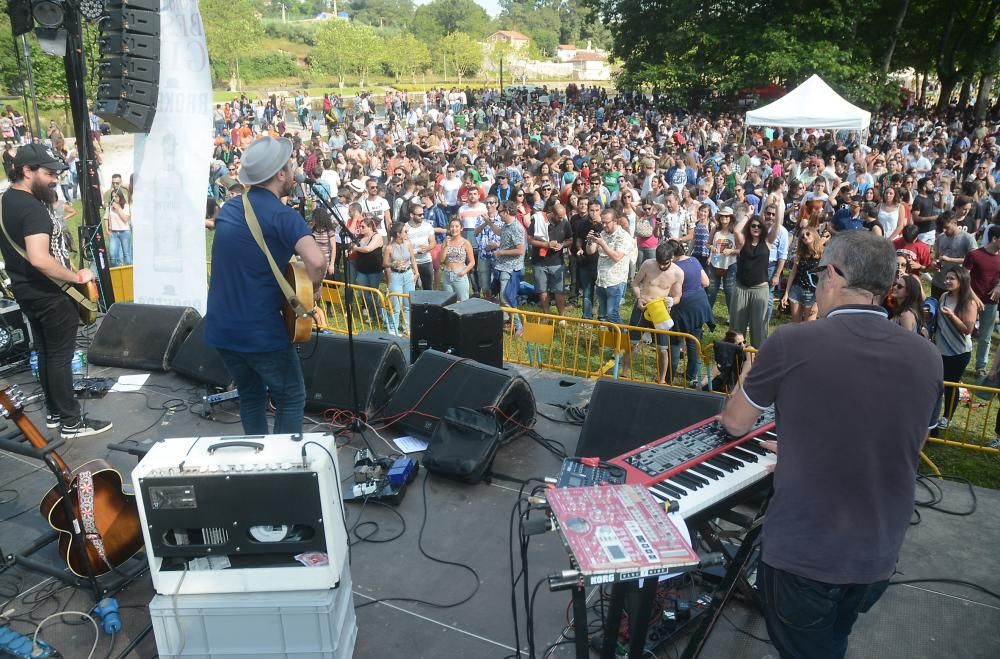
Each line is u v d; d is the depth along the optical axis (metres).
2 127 25.38
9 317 6.71
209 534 3.09
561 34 136.62
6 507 4.68
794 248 10.59
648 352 8.50
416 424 5.50
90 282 5.33
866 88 31.91
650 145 22.38
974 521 4.59
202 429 5.73
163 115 7.24
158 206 7.46
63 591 3.92
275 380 4.09
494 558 4.18
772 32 31.73
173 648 3.22
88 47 15.77
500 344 6.39
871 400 2.25
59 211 12.63
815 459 2.31
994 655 3.50
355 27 69.19
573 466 3.07
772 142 22.44
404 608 3.79
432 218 12.06
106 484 3.91
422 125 32.56
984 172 14.72
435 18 110.62
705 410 4.70
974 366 8.51
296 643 3.18
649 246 10.09
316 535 3.07
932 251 11.02
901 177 13.20
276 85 66.25
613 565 2.18
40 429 5.61
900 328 2.33
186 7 7.02
